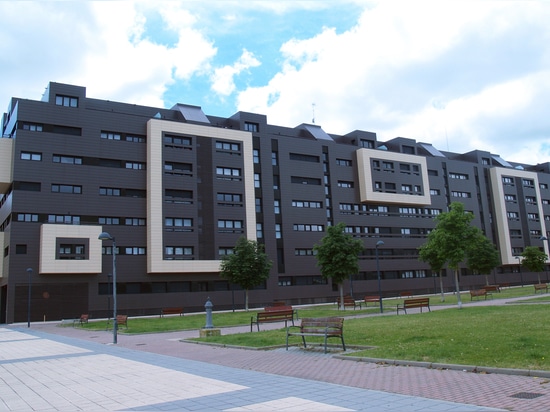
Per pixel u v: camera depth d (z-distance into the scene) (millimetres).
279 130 75250
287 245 66438
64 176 53031
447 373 10547
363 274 73500
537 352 11430
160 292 56188
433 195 83875
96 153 55188
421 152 89625
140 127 58344
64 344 23297
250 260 51906
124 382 11469
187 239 57625
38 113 52781
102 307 52625
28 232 50312
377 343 15547
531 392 8398
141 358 16141
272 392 9430
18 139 51281
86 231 52000
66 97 55250
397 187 77938
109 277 53500
